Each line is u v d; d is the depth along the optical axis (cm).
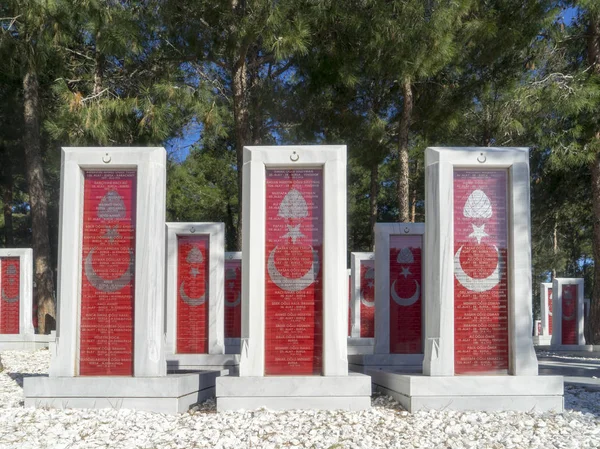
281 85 980
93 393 472
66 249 490
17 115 1404
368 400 466
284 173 496
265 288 489
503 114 1005
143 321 484
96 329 489
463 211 495
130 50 838
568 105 880
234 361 748
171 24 835
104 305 491
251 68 995
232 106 1091
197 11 816
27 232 1927
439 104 1027
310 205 494
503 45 914
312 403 466
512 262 490
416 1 792
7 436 402
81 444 386
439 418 441
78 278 493
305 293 490
